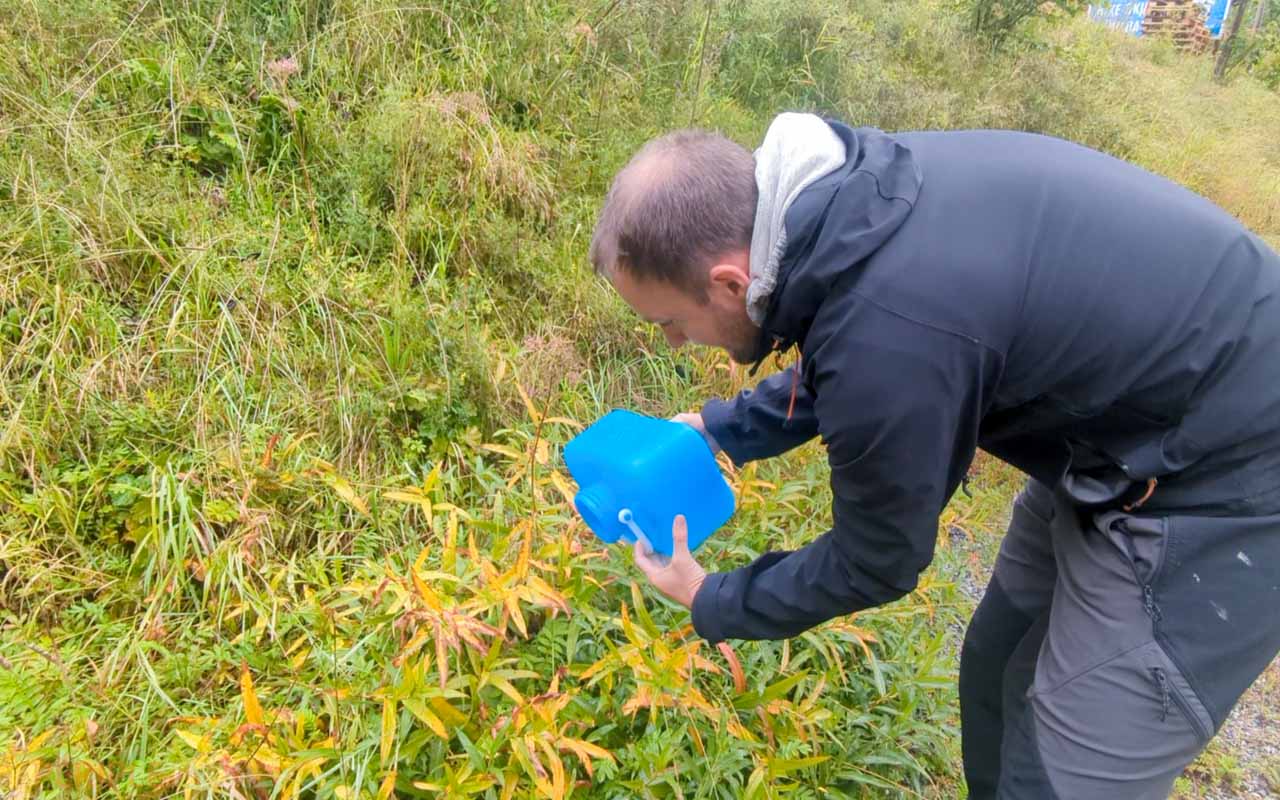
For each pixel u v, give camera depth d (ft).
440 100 10.98
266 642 6.72
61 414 7.50
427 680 5.74
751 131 14.40
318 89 11.24
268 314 8.93
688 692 5.75
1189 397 4.07
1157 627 4.38
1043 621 5.89
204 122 10.36
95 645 6.57
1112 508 4.60
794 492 8.02
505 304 10.27
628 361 10.21
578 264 10.68
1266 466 4.16
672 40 15.38
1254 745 8.52
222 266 9.09
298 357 8.71
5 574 6.84
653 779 5.63
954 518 8.80
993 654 6.34
